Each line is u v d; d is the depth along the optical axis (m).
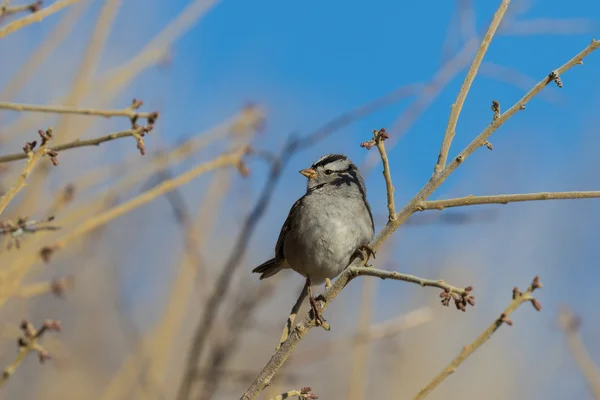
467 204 7.09
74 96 9.57
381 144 7.16
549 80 7.00
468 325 16.45
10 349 14.20
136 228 15.50
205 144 10.38
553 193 6.81
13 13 7.77
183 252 11.48
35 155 6.73
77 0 7.68
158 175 10.51
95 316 14.09
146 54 10.16
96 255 13.80
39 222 7.32
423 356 15.84
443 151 7.29
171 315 10.45
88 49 9.71
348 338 11.78
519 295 6.29
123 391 10.45
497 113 7.15
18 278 7.77
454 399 15.52
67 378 13.98
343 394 15.62
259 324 15.23
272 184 10.31
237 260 10.23
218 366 10.12
